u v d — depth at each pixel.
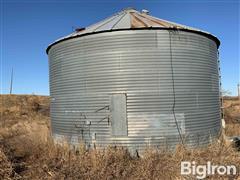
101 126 11.69
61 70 13.04
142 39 11.48
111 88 11.55
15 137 15.54
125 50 11.48
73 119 12.48
